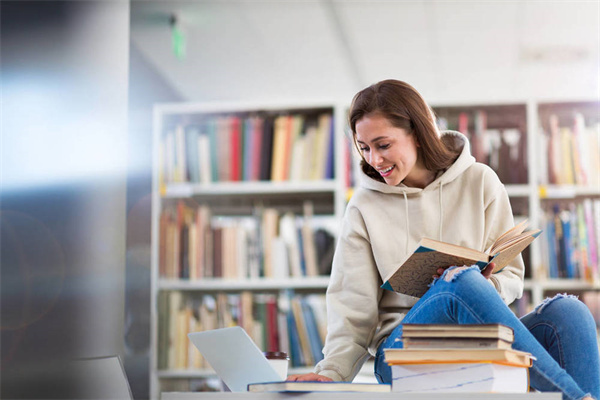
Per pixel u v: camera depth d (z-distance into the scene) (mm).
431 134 1815
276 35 4867
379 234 1919
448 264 1581
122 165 2264
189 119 3918
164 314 3676
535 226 3490
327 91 5969
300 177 3764
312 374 1627
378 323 1951
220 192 3791
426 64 5465
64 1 1957
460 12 4566
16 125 1705
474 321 1481
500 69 5555
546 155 3592
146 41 4762
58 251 1857
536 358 1454
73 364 1844
